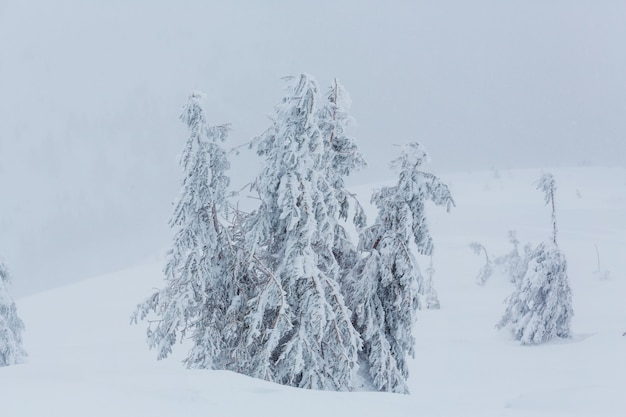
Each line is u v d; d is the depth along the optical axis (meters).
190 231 13.74
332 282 14.01
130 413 5.65
